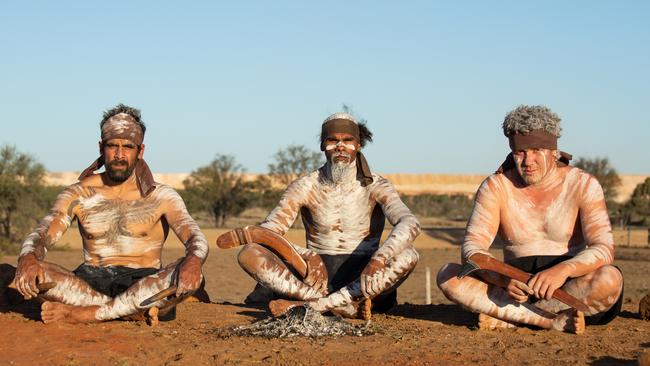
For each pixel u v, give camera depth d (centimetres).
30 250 795
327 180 909
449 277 799
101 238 848
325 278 881
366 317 836
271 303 822
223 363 647
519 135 806
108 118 850
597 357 663
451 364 643
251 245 846
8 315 858
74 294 796
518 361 651
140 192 857
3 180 4841
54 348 693
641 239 5372
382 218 923
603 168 7975
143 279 795
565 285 789
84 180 865
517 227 824
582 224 807
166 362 654
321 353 679
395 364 643
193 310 941
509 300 788
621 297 796
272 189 7319
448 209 9356
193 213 6919
